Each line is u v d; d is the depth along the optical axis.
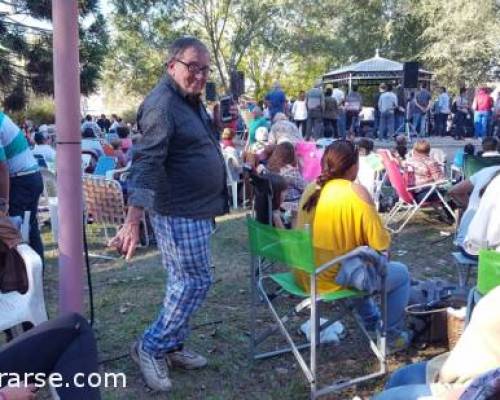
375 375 3.34
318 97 16.84
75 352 2.28
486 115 17.16
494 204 3.55
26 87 18.39
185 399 3.18
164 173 2.93
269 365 3.56
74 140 2.48
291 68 35.81
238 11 31.14
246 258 5.93
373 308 3.69
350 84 22.55
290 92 35.97
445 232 6.87
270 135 9.37
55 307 4.59
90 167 9.34
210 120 3.13
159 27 30.67
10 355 2.23
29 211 4.24
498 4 25.94
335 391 3.23
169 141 2.88
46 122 27.66
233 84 20.47
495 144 7.58
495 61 26.83
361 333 3.86
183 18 30.73
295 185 5.88
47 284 5.18
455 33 26.03
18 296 3.13
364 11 33.25
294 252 3.08
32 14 17.25
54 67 2.44
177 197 3.00
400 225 7.28
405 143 8.95
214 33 31.41
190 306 3.14
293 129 9.23
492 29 25.17
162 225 3.06
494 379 1.54
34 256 3.12
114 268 5.64
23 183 4.23
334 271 3.27
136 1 29.19
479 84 26.97
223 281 5.15
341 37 33.47
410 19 32.09
